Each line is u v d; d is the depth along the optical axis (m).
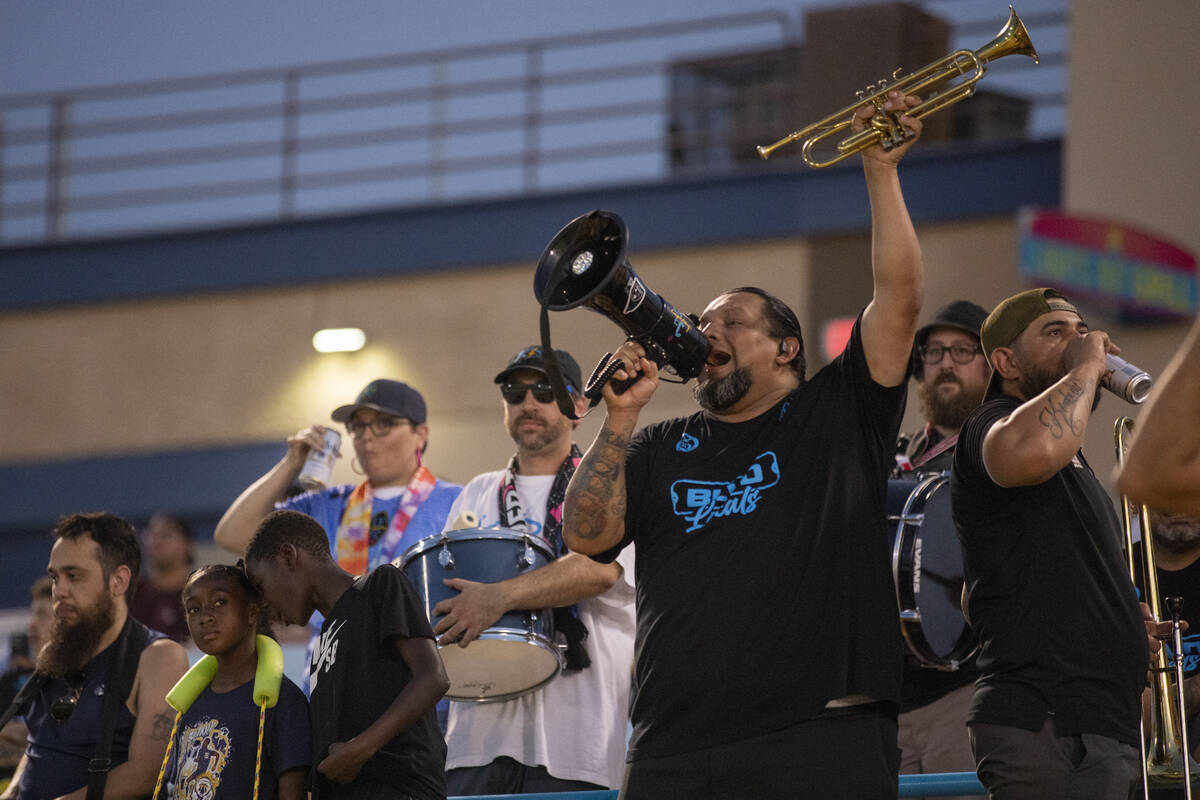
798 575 5.70
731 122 22.59
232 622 6.50
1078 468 6.03
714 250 21.22
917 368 8.67
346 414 9.29
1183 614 7.08
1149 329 16.33
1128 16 17.20
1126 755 5.63
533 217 22.14
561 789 7.56
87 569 7.30
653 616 5.84
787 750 5.50
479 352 22.11
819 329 20.56
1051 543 5.80
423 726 6.20
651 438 6.25
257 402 23.02
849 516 5.80
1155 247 16.12
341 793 6.08
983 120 21.36
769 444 5.97
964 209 19.89
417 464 9.22
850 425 5.94
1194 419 3.38
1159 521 7.03
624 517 6.04
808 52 21.02
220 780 6.30
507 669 7.46
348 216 22.94
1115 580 5.85
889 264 5.84
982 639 5.94
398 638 6.19
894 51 20.52
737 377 6.13
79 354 23.86
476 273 22.36
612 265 5.64
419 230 22.62
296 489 9.57
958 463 6.06
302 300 23.08
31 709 7.38
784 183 20.94
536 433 8.34
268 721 6.38
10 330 24.16
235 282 23.30
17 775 7.40
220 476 22.86
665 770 5.63
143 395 23.48
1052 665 5.68
